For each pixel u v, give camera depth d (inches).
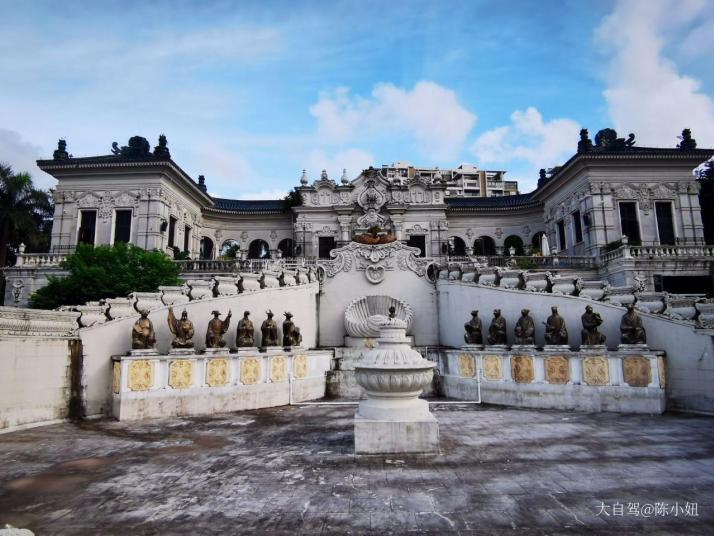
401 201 1660.9
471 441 330.0
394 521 196.5
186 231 1665.8
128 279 907.4
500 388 506.3
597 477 249.0
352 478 252.2
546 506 210.5
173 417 446.0
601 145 1524.4
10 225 1392.7
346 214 1637.6
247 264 1226.0
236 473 263.9
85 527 193.6
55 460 294.4
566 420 407.5
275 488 238.4
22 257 1295.5
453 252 1668.3
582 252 1459.2
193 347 482.6
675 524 190.9
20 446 331.6
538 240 1788.9
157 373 449.7
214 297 557.9
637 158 1390.3
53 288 894.4
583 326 483.8
